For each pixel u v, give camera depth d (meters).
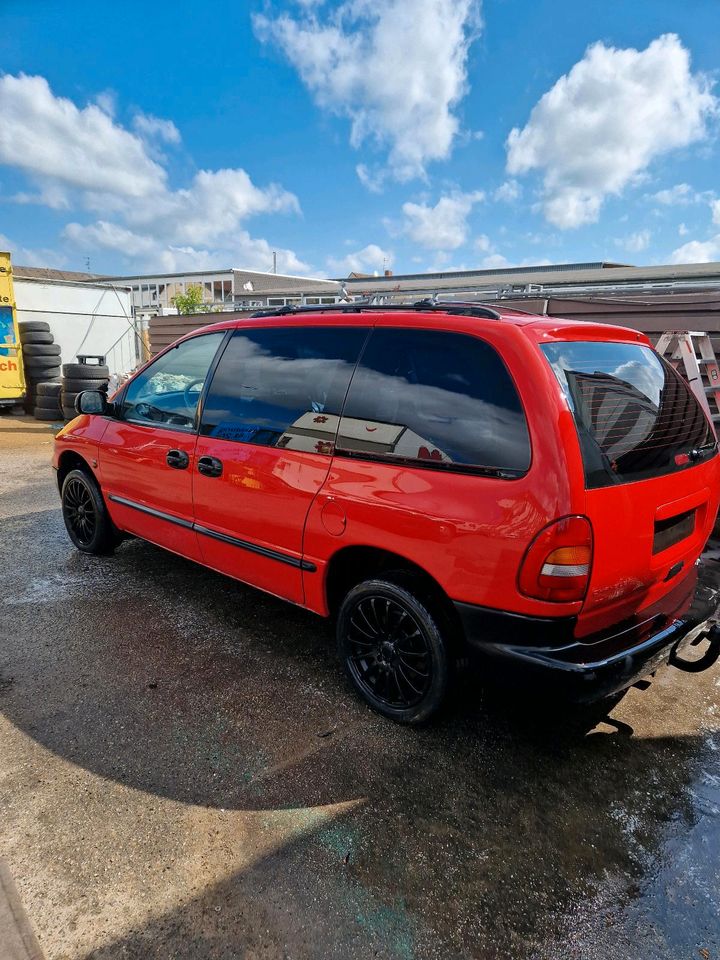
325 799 2.23
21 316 14.06
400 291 8.71
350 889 1.88
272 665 3.09
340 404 2.67
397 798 2.25
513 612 2.12
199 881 1.89
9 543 4.78
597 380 2.31
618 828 2.15
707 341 5.05
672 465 2.45
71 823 2.09
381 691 2.72
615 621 2.27
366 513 2.46
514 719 2.72
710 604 2.65
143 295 30.70
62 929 1.72
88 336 15.15
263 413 3.01
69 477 4.40
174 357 3.66
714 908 1.86
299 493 2.73
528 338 2.21
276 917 1.79
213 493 3.19
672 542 2.53
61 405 11.29
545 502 2.01
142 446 3.65
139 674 2.98
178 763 2.39
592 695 2.09
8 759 2.38
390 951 1.70
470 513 2.16
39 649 3.19
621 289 7.16
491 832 2.12
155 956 1.66
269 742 2.52
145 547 4.74
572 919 1.81
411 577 2.49
